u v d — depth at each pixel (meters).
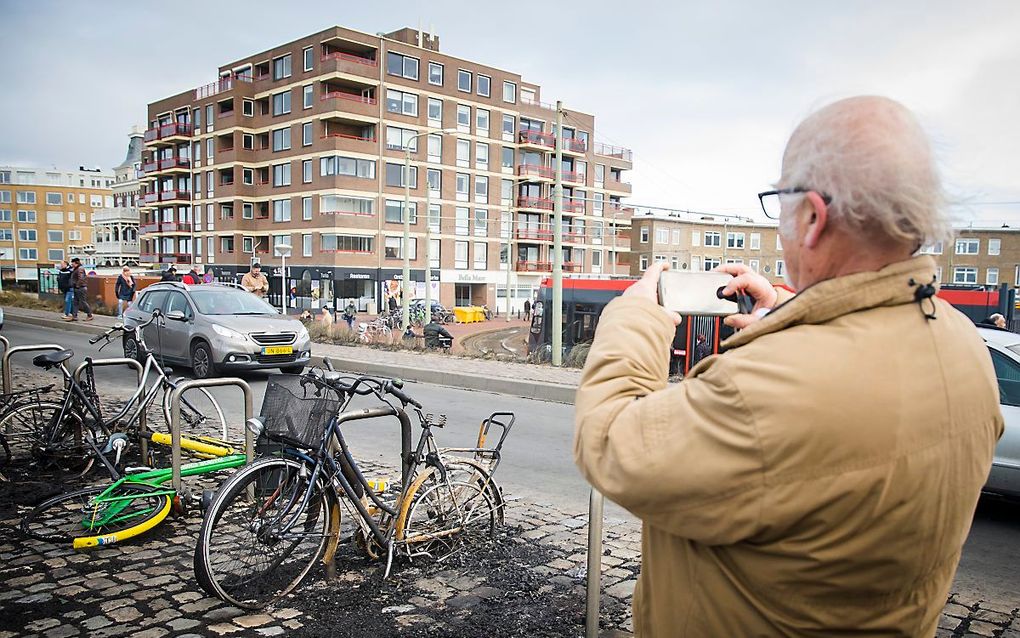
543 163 68.88
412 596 3.97
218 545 3.85
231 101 61.47
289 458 4.14
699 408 1.23
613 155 76.06
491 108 63.59
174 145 67.94
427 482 4.56
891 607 1.19
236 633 3.49
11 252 115.00
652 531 1.46
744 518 1.17
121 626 3.55
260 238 62.28
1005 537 5.58
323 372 4.37
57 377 11.55
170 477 5.18
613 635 3.60
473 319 56.16
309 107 56.25
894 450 1.11
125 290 23.50
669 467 1.22
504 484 6.62
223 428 6.69
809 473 1.12
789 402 1.13
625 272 77.25
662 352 1.50
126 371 13.43
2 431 6.44
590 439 1.38
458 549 4.66
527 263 67.69
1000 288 16.11
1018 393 6.02
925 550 1.17
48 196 117.00
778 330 1.26
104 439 6.21
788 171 1.35
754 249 76.56
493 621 3.69
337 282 55.84
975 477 1.22
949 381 1.18
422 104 58.75
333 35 54.38
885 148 1.21
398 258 58.19
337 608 3.79
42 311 29.66
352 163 55.38
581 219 72.19
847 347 1.16
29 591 3.95
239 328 12.85
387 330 33.38
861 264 1.26
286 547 4.04
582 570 4.44
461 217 62.34
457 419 9.93
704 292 1.63
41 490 5.75
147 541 4.73
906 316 1.21
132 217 90.31
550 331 23.09
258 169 61.97
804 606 1.19
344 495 4.28
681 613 1.34
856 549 1.14
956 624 4.01
